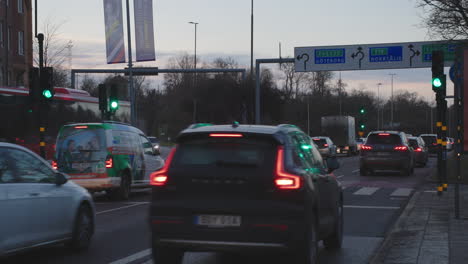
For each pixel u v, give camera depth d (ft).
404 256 29.22
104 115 87.40
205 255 31.60
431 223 40.93
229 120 232.94
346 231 39.83
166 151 187.73
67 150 60.03
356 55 124.67
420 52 121.90
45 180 30.04
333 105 338.54
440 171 61.36
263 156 24.35
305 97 329.72
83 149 59.77
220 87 226.38
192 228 24.21
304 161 26.76
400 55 122.93
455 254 29.53
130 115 118.93
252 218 23.79
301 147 27.37
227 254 31.86
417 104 517.14
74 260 29.86
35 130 92.48
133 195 68.28
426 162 129.80
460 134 43.19
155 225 24.64
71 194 31.60
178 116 287.69
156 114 330.13
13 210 26.94
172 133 291.17
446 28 92.68
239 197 23.99
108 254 31.48
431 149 194.70
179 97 264.93
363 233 38.99
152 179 25.11
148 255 31.12
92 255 31.19
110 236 37.45
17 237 27.12
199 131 25.16
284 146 24.89
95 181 59.16
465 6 91.86
